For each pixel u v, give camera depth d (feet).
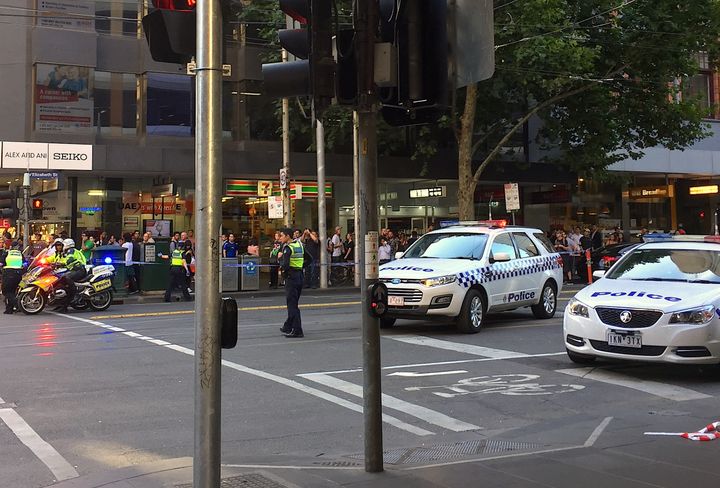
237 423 22.27
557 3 67.21
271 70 14.93
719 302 27.30
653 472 16.33
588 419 22.67
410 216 100.78
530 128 99.91
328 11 14.42
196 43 12.23
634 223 115.14
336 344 37.17
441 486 15.29
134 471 16.85
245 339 38.75
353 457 18.63
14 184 83.35
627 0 76.59
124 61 80.28
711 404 24.57
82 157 75.66
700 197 121.19
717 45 79.46
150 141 80.59
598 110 85.30
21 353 34.40
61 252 55.21
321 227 79.20
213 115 12.10
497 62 72.02
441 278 39.37
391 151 92.53
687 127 87.40
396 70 14.79
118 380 28.19
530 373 29.91
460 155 78.54
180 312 53.62
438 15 14.71
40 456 18.84
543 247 49.29
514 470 16.52
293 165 85.20
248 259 73.46
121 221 83.76
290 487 15.25
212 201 12.09
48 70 76.48
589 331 28.73
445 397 25.76
